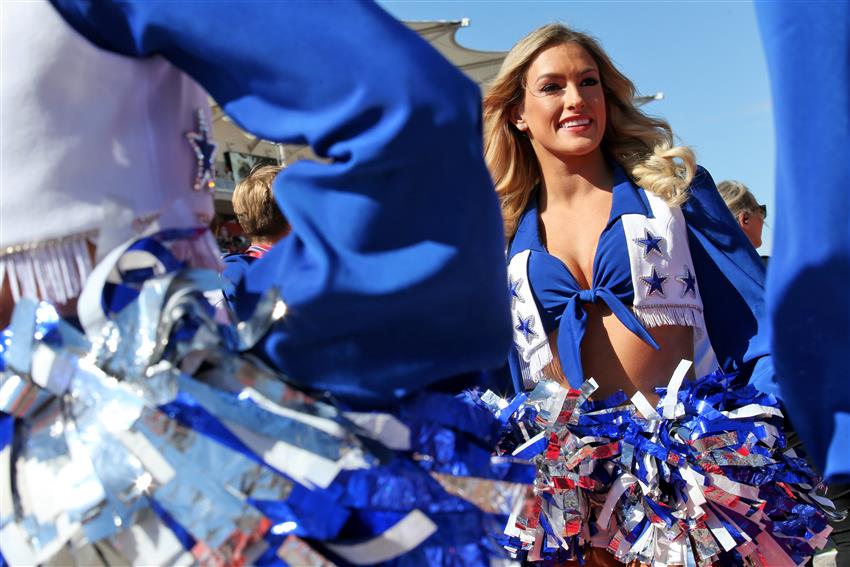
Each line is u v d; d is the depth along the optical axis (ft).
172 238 4.16
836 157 3.94
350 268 3.82
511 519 8.46
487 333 4.09
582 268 9.45
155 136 4.18
